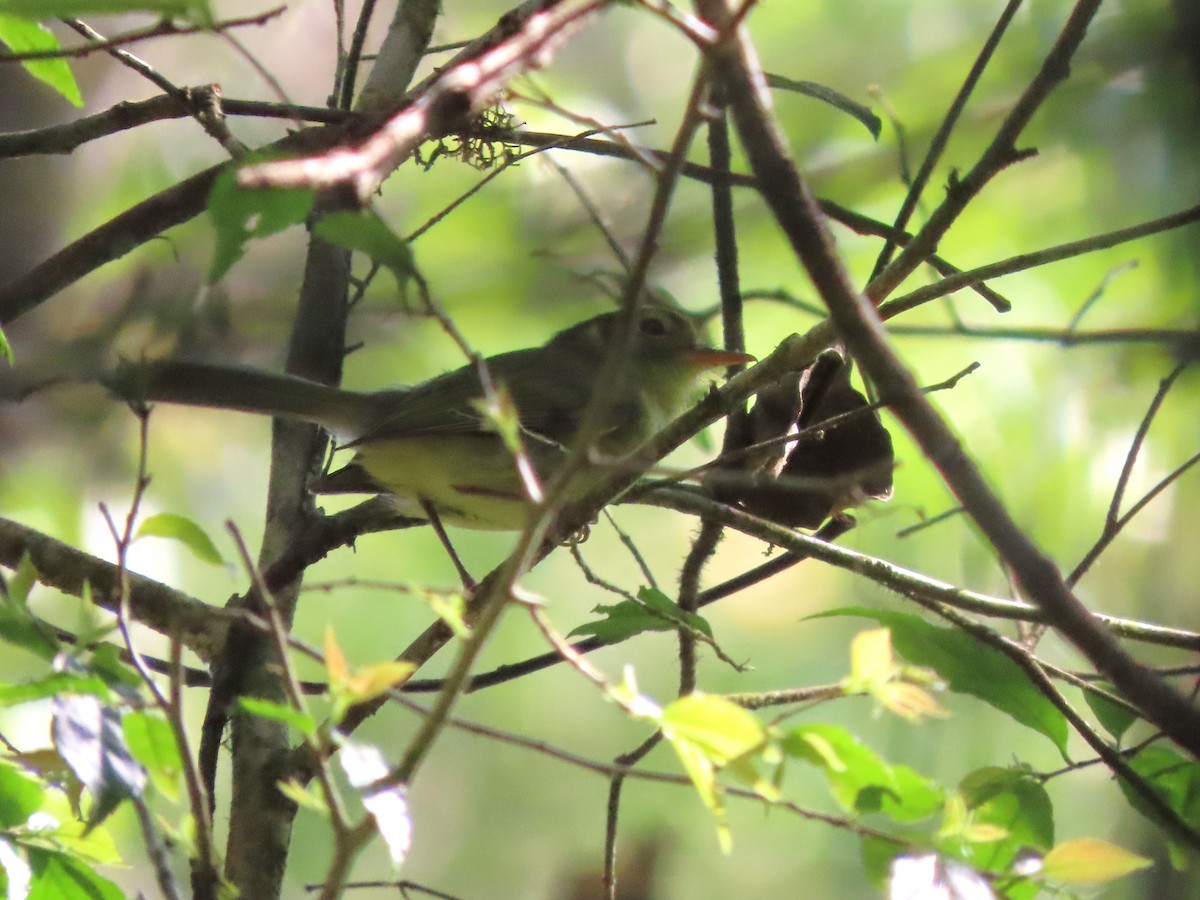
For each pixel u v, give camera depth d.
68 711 4.84
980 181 6.14
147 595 7.35
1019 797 6.14
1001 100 17.41
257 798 6.80
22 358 13.91
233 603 7.57
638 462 4.66
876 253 15.96
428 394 9.01
